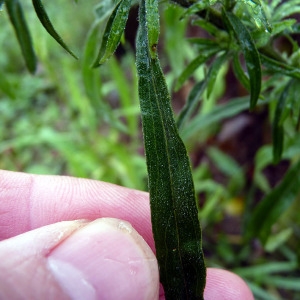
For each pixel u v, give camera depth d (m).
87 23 0.20
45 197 0.08
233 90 0.15
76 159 0.14
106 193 0.09
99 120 0.16
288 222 0.13
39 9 0.05
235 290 0.09
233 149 0.15
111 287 0.06
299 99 0.07
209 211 0.14
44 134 0.14
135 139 0.16
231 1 0.06
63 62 0.15
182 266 0.05
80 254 0.06
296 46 0.07
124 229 0.06
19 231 0.08
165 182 0.05
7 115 0.17
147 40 0.05
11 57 0.18
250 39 0.06
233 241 0.14
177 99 0.17
